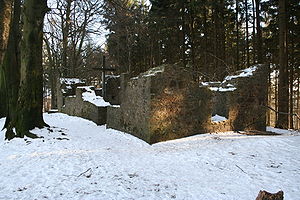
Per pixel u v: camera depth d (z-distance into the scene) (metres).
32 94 9.77
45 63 32.69
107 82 19.48
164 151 7.78
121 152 7.74
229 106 10.71
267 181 5.16
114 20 17.77
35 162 6.43
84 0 15.45
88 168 6.04
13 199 4.32
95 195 4.52
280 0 13.23
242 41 21.41
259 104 11.39
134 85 10.21
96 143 9.02
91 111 14.40
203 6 17.84
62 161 6.55
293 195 4.48
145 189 4.86
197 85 9.95
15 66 10.61
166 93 9.21
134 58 29.34
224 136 9.58
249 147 7.59
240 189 4.84
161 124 9.12
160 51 26.39
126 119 10.88
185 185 5.09
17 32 10.98
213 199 4.45
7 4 10.91
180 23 20.19
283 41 13.09
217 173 5.75
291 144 7.55
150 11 20.58
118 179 5.36
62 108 20.16
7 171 5.74
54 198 4.38
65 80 21.00
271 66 20.22
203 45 21.12
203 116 10.07
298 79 21.77
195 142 8.73
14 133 9.36
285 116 12.97
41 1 9.72
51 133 9.70
